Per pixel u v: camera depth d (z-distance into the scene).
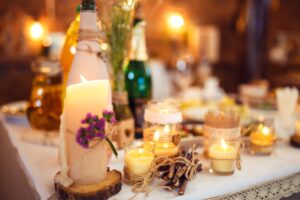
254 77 2.98
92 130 0.44
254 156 0.68
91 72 0.48
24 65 1.89
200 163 0.59
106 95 0.48
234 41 2.87
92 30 0.49
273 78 2.92
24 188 0.61
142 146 0.54
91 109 0.47
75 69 0.48
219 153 0.56
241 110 0.97
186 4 2.53
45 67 0.80
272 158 0.66
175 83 2.08
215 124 0.63
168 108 0.61
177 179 0.50
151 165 0.51
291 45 2.90
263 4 2.88
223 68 2.86
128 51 0.81
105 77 0.50
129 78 0.84
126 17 0.72
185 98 1.53
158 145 0.58
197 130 0.81
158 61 2.18
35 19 1.80
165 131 0.61
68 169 0.48
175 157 0.54
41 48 1.86
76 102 0.46
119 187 0.49
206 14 2.66
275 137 0.70
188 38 2.56
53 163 0.64
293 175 0.62
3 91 1.87
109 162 0.61
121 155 0.68
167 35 2.46
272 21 2.94
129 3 0.70
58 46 1.71
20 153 0.70
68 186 0.46
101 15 0.70
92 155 0.47
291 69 2.88
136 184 0.50
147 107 0.63
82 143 0.44
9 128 0.92
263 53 2.98
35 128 0.83
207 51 2.55
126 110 0.73
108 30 0.73
